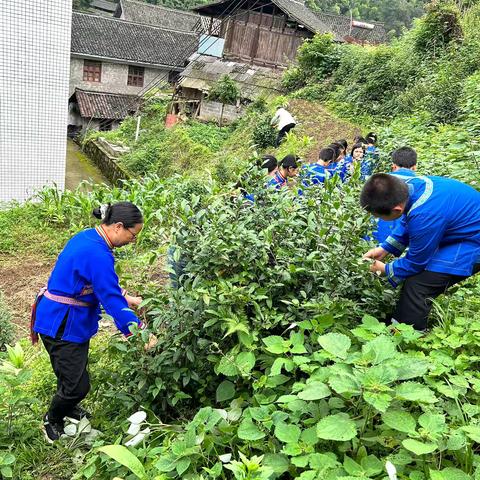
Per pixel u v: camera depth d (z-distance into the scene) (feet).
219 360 8.39
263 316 8.63
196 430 7.17
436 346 8.12
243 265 9.02
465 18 44.14
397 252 9.60
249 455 6.95
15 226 25.31
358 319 9.34
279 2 60.85
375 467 5.77
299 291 9.41
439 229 8.45
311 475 5.59
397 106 39.42
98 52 80.48
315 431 6.34
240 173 10.87
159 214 10.44
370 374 5.98
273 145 41.70
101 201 25.13
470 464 5.87
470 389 7.48
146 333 8.39
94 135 64.80
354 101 44.14
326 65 51.85
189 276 8.99
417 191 8.61
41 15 27.68
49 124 29.68
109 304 8.83
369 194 8.29
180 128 53.47
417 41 42.32
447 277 8.86
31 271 21.13
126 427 8.52
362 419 6.46
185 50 87.04
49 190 26.96
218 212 9.40
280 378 7.72
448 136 21.93
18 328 15.99
